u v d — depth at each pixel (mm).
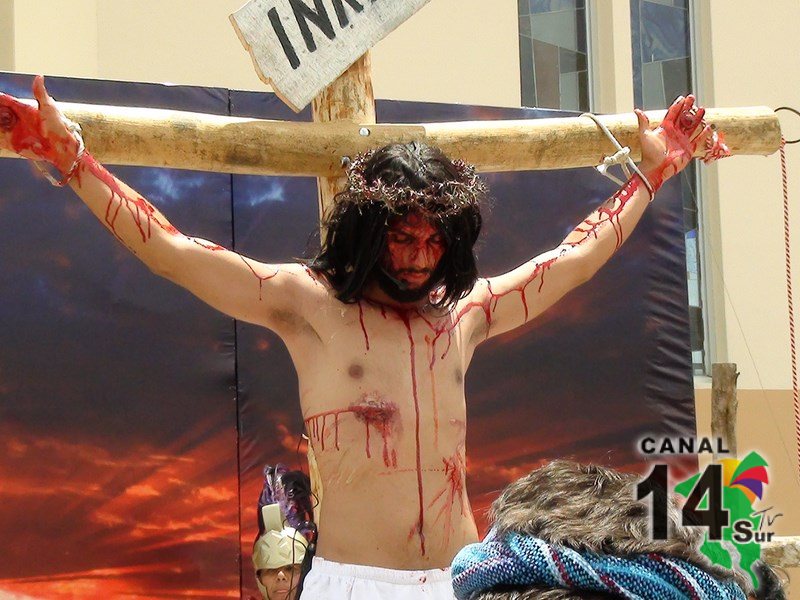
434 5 5938
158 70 5340
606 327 4754
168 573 4133
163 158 2811
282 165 2908
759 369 6617
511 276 2709
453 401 2508
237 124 2871
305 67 2887
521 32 6418
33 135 2418
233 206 4316
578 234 2822
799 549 4004
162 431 4160
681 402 4828
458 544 2434
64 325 4082
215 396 4230
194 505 4176
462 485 2494
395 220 2402
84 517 4047
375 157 2457
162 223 2475
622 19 6523
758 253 6664
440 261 2473
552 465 1374
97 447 4082
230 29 5488
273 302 2496
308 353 2500
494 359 4605
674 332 4836
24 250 4059
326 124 2961
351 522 2398
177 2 5395
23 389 4020
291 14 2889
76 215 4121
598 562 1213
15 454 3988
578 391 4703
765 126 3230
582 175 4719
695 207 6672
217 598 4180
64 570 4012
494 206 4609
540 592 1212
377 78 5762
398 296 2469
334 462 2426
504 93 6098
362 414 2434
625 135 3133
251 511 4242
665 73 6734
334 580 2361
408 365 2482
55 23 5156
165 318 4191
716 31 6703
